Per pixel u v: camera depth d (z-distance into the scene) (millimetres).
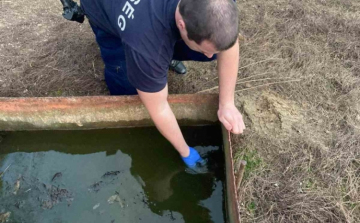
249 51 2555
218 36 1257
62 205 1916
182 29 1329
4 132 2273
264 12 2832
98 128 2223
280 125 2098
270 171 1918
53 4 3014
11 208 1911
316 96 2250
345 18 2742
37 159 2184
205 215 1850
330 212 1734
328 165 1908
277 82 2326
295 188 1832
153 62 1450
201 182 1988
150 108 1652
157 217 1856
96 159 2174
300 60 2457
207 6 1231
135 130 2234
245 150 2008
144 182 2021
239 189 1833
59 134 2252
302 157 1950
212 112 2117
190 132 2223
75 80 2453
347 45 2521
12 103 2090
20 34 2754
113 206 1909
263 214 1758
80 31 2783
